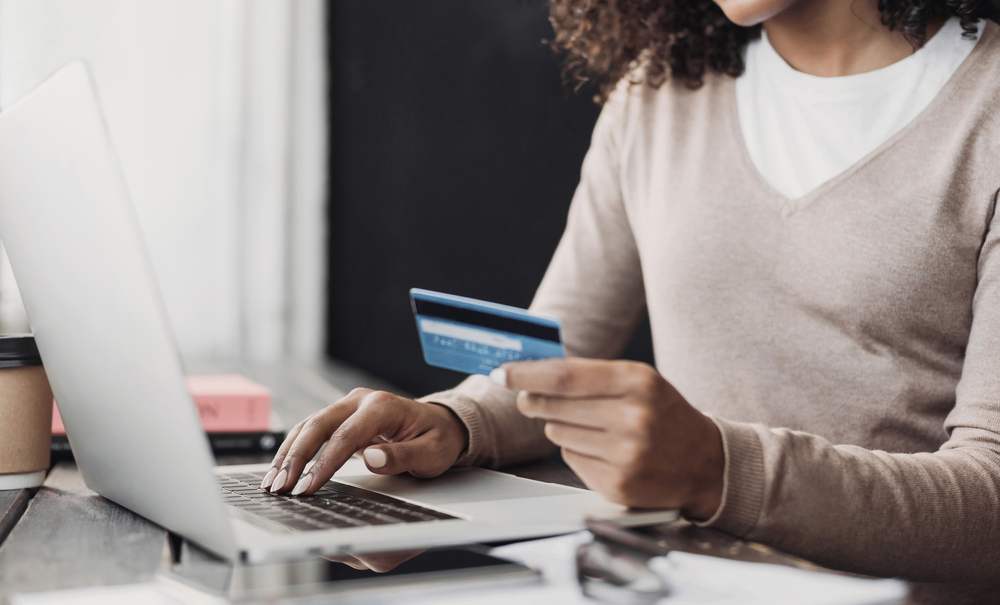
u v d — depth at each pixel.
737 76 0.97
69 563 0.45
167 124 2.41
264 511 0.52
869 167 0.81
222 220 2.49
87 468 0.60
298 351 2.67
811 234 0.83
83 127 0.41
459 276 2.66
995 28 0.81
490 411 0.77
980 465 0.57
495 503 0.55
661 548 0.49
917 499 0.54
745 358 0.87
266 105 2.54
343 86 2.71
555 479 0.75
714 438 0.52
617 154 1.05
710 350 0.89
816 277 0.82
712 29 0.96
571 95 2.43
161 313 0.39
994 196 0.75
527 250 2.54
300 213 2.65
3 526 0.53
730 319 0.88
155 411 0.42
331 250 2.76
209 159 2.46
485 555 0.51
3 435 0.64
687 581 0.44
